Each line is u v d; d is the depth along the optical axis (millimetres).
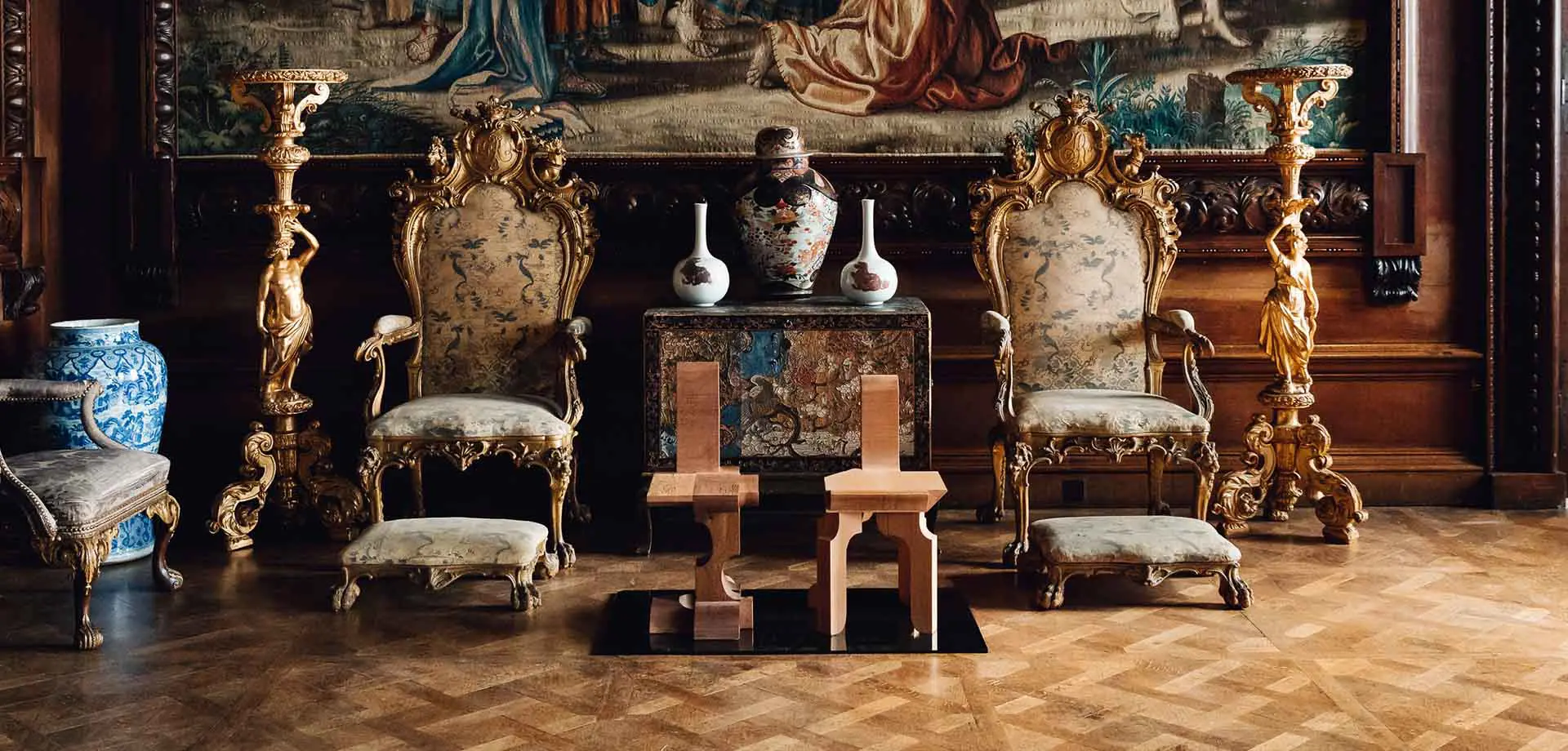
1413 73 5656
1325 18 5664
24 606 4539
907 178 5707
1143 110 5703
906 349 5090
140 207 5668
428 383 5379
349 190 5688
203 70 5688
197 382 5758
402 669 3926
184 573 4922
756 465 5141
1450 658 3938
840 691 3740
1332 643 4074
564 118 5715
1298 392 5359
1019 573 4855
